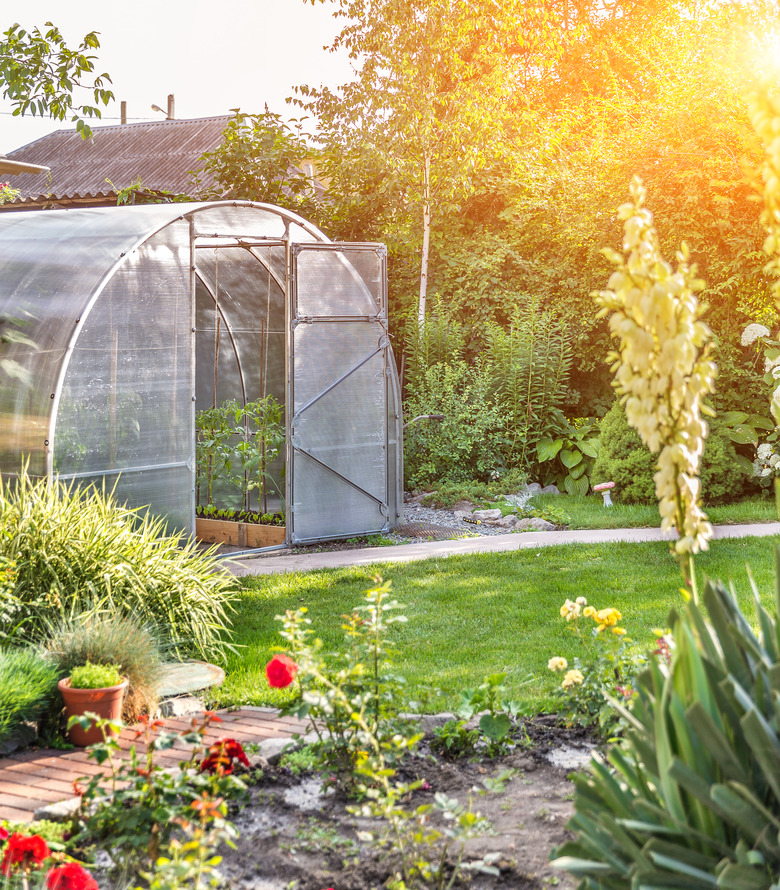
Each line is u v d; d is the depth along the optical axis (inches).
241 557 371.2
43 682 175.3
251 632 259.6
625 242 95.8
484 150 586.9
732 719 93.3
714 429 497.7
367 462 414.9
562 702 185.8
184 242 338.3
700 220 512.4
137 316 319.0
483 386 534.9
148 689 191.0
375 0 572.4
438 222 601.0
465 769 162.2
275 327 430.0
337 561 360.2
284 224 390.0
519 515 460.4
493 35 599.8
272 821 142.4
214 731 182.5
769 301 508.7
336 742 154.9
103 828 131.8
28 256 325.7
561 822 140.0
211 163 621.0
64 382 293.4
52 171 1026.7
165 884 104.6
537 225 611.8
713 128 506.0
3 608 197.2
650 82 828.0
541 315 567.8
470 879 124.6
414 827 136.6
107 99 416.8
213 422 439.5
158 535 326.0
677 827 91.3
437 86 591.2
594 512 468.4
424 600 296.7
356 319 407.5
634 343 95.0
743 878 82.7
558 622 267.1
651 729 101.4
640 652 204.5
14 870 116.3
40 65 408.2
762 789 91.8
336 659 231.6
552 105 819.4
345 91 603.5
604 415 570.9
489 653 238.2
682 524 99.7
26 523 223.1
